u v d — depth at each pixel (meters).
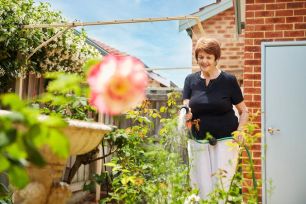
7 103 0.96
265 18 5.47
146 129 5.55
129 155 5.06
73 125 2.44
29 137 0.92
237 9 6.91
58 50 7.06
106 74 0.97
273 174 5.26
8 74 6.23
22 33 6.29
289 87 5.36
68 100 1.18
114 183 4.31
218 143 3.76
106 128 2.80
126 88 0.97
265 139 5.33
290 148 5.28
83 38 7.61
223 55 9.69
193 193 3.27
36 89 7.16
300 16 5.38
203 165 3.73
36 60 6.83
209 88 3.89
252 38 5.48
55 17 7.06
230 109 3.89
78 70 7.61
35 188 2.69
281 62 5.40
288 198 5.21
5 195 1.81
